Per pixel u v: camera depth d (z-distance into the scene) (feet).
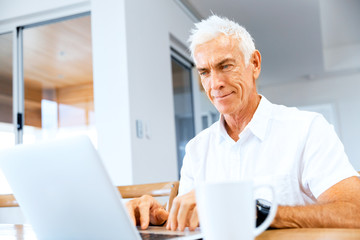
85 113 18.90
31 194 2.15
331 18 15.57
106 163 7.83
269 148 3.70
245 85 3.59
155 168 8.63
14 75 9.59
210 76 3.53
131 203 3.02
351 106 21.30
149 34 9.05
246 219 1.49
